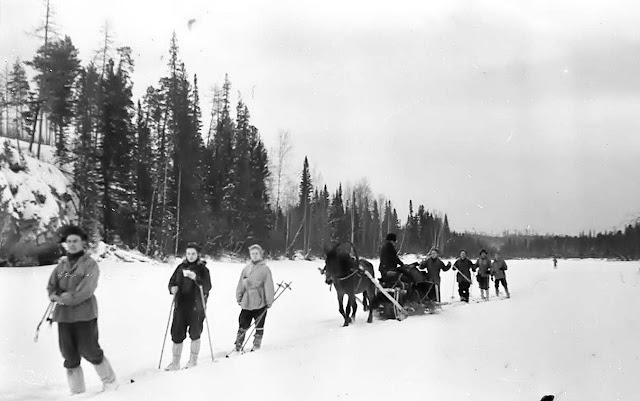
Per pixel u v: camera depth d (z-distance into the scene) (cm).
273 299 889
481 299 1884
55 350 795
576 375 606
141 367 752
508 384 574
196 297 767
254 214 5141
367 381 593
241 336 876
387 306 1291
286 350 790
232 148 5294
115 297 1473
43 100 3712
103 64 4009
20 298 1357
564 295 1805
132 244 3966
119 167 3906
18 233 2761
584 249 6525
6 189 2775
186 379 613
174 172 4422
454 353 743
